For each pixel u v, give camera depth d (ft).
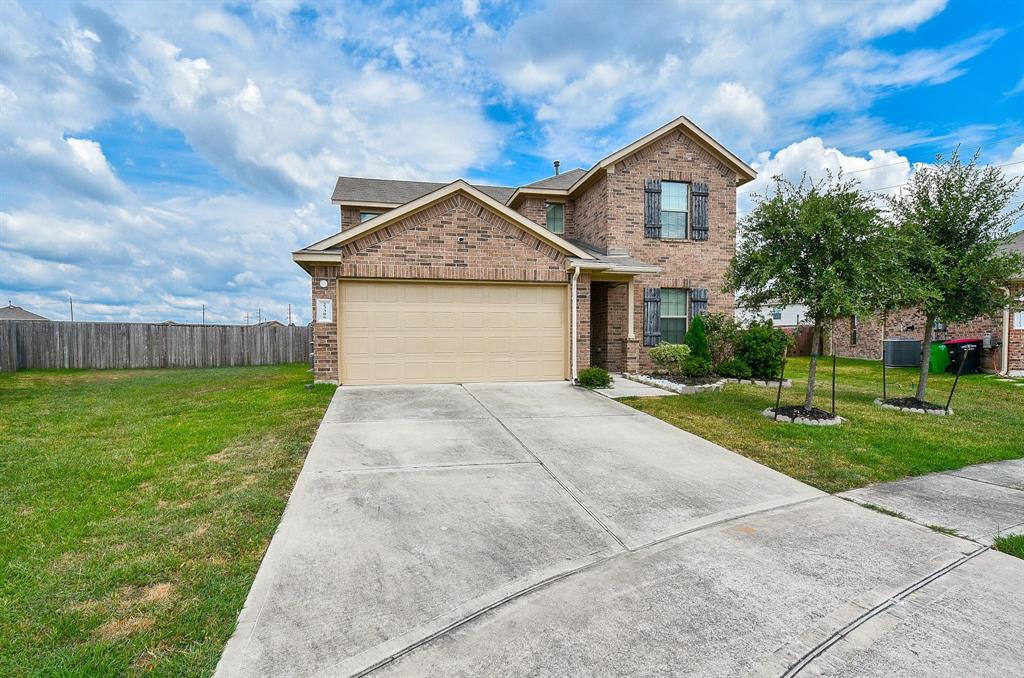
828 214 22.97
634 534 12.90
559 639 8.62
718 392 34.88
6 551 11.29
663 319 46.26
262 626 8.80
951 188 27.86
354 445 20.12
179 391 35.53
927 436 22.91
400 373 34.37
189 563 10.88
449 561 11.30
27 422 24.63
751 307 27.61
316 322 33.30
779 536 12.89
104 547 11.54
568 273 36.27
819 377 45.78
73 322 56.95
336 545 11.91
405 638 8.60
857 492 16.21
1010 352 47.55
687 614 9.41
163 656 7.93
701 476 17.49
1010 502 15.38
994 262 26.45
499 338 35.70
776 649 8.44
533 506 14.56
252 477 16.30
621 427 24.09
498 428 23.26
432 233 34.12
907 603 9.90
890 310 26.30
